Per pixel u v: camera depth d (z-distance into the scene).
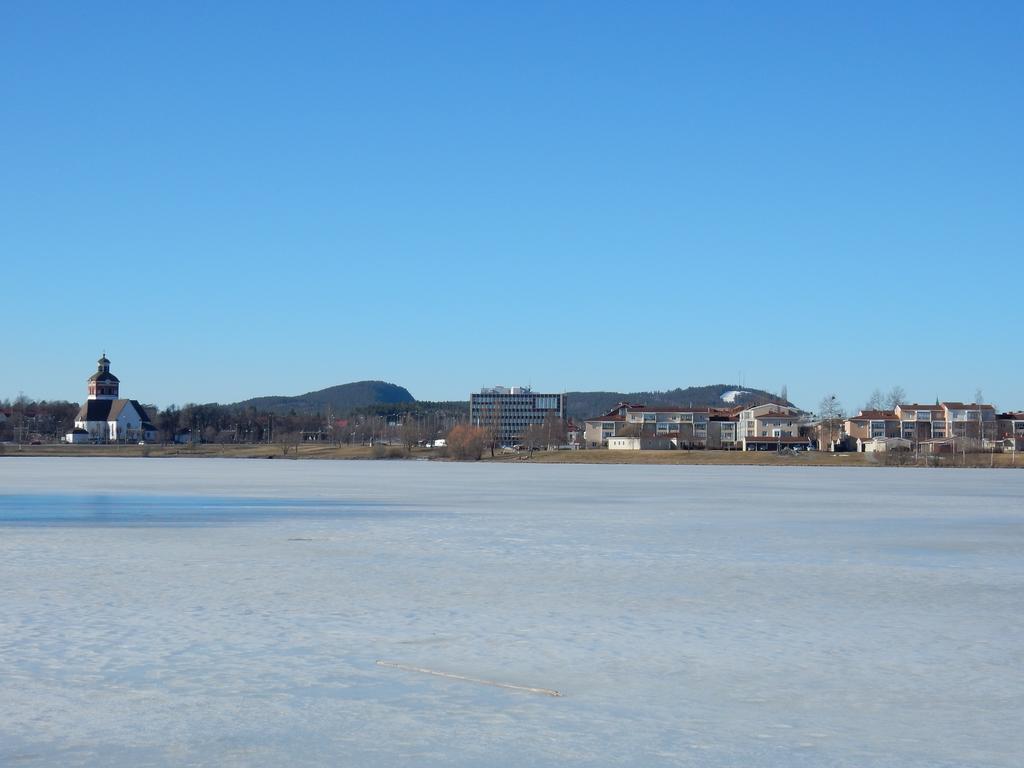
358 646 27.27
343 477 134.25
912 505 81.94
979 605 33.97
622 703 22.25
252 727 20.48
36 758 18.70
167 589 35.97
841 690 23.36
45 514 68.12
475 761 18.67
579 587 37.22
